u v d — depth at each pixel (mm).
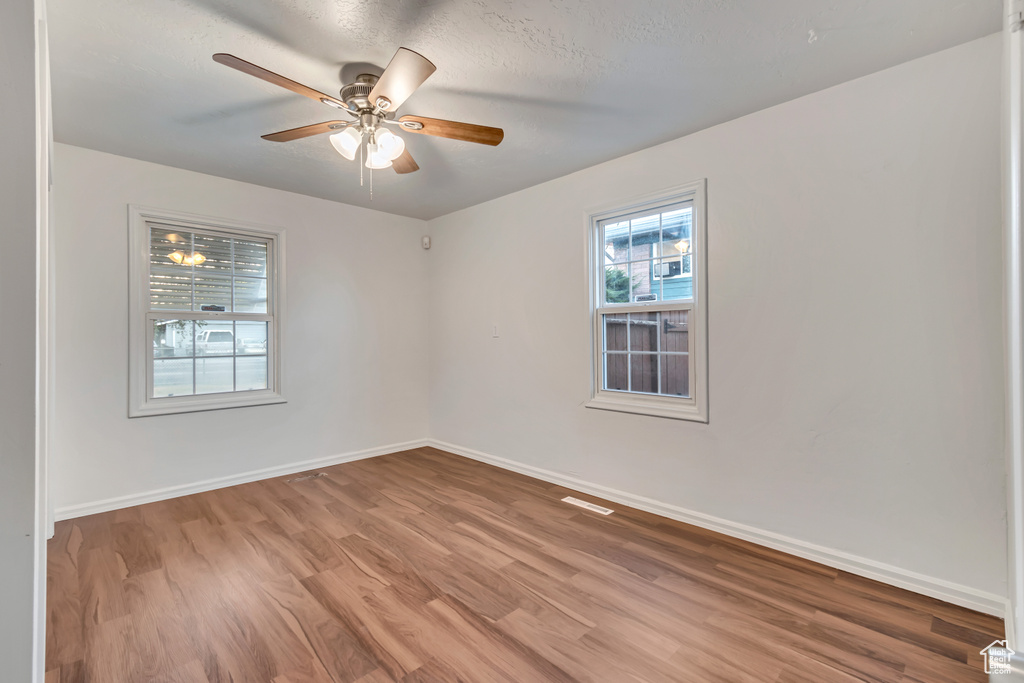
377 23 1772
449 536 2590
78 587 2055
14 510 761
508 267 3898
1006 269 1574
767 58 2012
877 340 2119
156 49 1905
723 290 2609
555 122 2588
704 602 1950
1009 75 1239
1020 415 1238
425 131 2113
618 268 3234
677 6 1698
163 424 3193
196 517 2857
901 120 2049
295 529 2689
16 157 771
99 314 2949
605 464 3207
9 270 763
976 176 1881
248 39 1854
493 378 4047
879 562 2113
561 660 1610
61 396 2818
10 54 768
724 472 2617
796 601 1954
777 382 2416
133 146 2861
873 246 2125
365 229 4266
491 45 1923
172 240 3289
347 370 4137
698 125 2629
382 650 1658
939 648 1657
